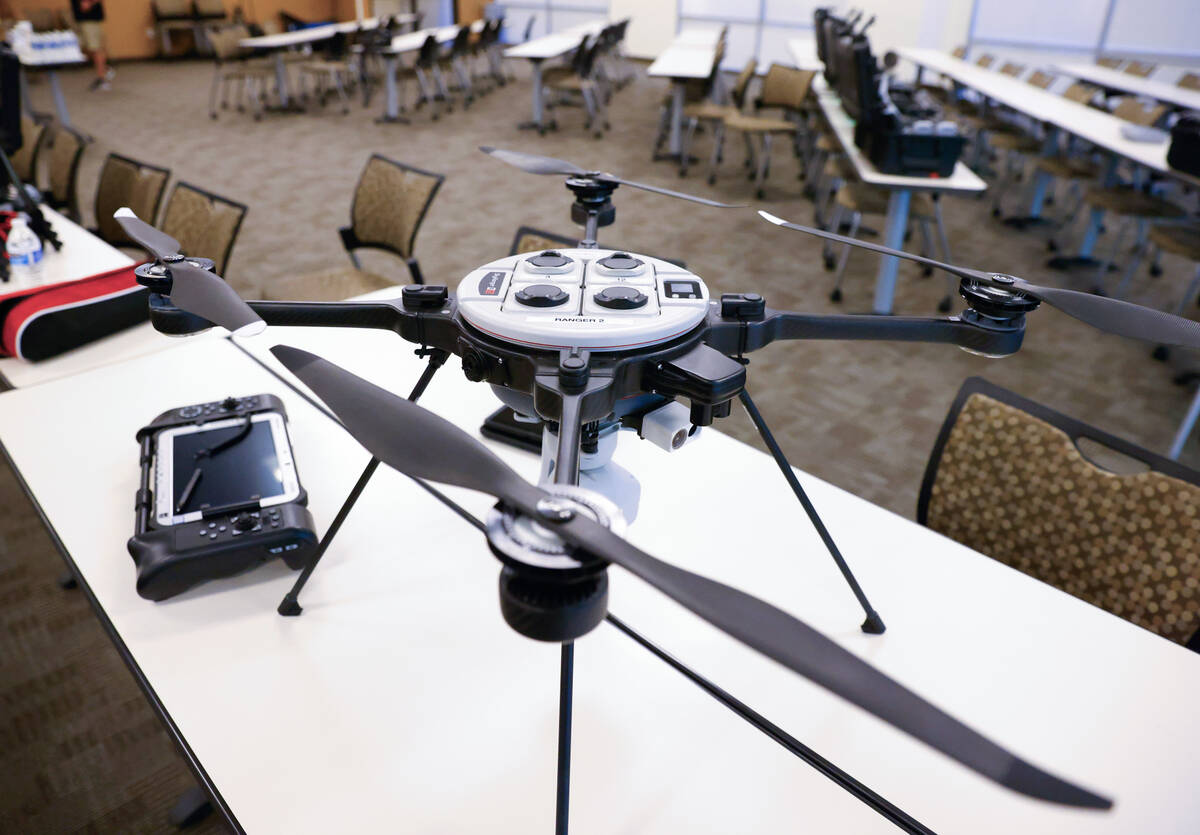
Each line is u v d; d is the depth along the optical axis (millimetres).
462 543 1179
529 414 764
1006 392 1379
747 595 383
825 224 5211
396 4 12625
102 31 9438
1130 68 6320
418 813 802
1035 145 5418
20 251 2219
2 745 1745
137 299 1894
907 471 2721
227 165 6188
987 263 4676
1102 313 669
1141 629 1045
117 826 1590
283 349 572
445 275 4254
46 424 1431
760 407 3090
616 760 861
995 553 1389
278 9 12289
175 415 1323
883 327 778
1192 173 3348
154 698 918
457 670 967
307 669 961
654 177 6211
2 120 2953
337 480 1300
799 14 10594
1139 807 815
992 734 888
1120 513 1234
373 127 7594
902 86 4113
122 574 1100
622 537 432
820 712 924
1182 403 3205
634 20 11797
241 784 824
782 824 798
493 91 9602
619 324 681
